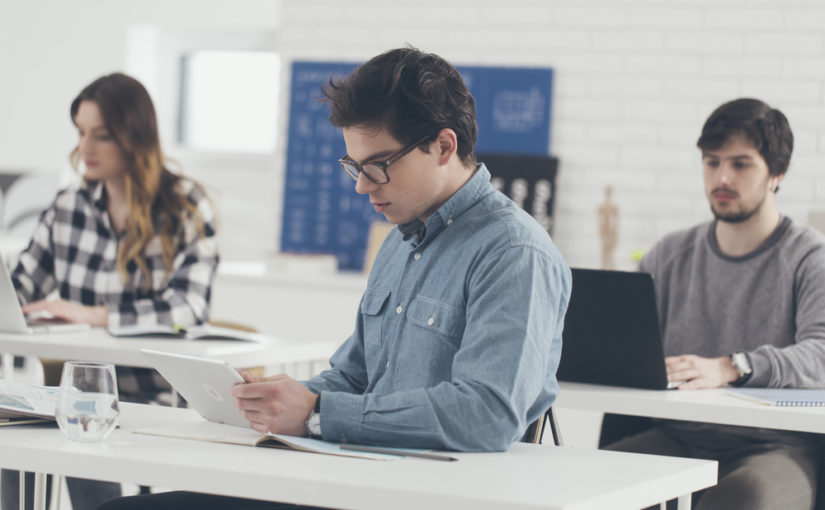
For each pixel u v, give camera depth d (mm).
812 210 5031
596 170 5473
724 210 3000
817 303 2887
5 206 6352
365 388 2279
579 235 5500
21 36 6551
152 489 4086
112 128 3408
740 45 5273
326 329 5422
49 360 3309
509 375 1853
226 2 6320
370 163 1971
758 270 3039
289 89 5953
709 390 2703
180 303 3406
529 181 5477
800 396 2555
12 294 3094
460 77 2035
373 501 1544
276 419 1888
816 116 5172
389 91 1930
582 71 5480
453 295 1999
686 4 5340
